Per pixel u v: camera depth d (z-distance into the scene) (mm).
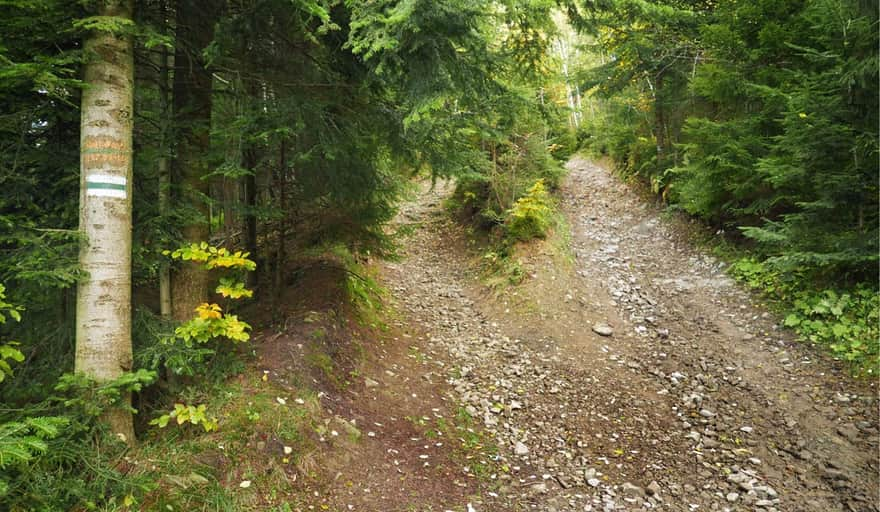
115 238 3285
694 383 5906
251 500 3287
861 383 5148
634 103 14586
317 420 4254
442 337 7801
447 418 5277
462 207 14008
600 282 9531
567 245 10961
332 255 8414
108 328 3240
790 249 6527
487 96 4695
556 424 5258
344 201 6281
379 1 3605
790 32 7504
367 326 7059
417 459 4375
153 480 3100
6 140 3473
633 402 5672
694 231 10828
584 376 6398
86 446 3051
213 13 4406
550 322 8031
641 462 4512
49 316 3963
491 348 7391
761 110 8609
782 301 7098
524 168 11617
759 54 8039
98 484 2865
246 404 4023
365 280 8305
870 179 5812
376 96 5457
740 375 5875
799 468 4223
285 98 4602
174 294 4422
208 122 4590
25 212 3604
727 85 8680
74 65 3318
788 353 6031
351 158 5609
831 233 6203
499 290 9344
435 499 3828
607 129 17359
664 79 13055
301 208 6762
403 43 3680
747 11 8102
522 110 5336
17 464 2656
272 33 4676
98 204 3215
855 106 5805
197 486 3195
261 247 7516
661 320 7762
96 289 3201
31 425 2297
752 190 8484
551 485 4148
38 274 2963
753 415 5098
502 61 4449
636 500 3930
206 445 3516
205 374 4359
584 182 17312
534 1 4098
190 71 4297
